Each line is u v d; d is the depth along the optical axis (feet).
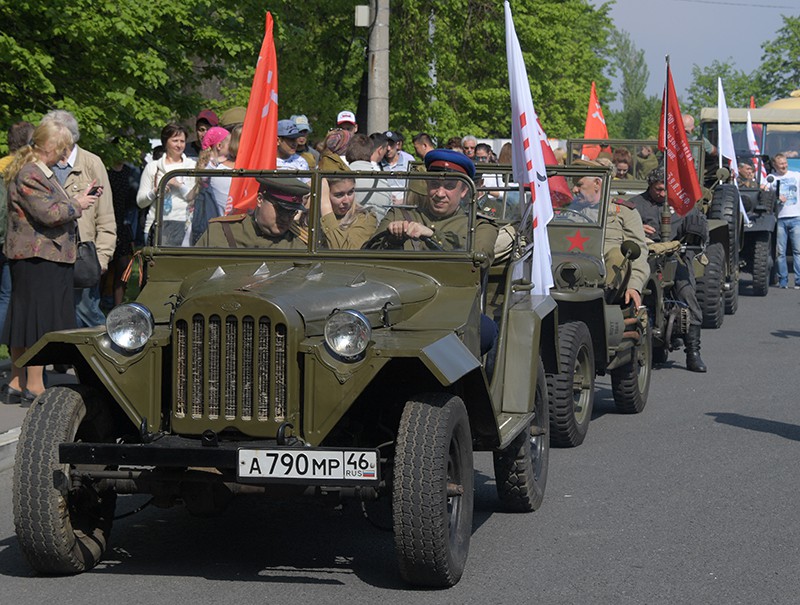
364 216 28.55
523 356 30.37
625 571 26.32
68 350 26.25
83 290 49.14
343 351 23.88
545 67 151.74
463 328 26.35
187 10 63.77
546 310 31.71
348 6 114.42
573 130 204.23
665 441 40.93
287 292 24.85
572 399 39.37
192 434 24.54
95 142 58.90
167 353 25.11
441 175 28.19
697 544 28.45
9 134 42.57
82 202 39.73
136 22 60.08
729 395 50.03
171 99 66.18
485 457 38.65
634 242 45.27
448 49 134.62
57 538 24.68
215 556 27.30
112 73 62.13
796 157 104.88
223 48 66.85
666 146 57.00
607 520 30.68
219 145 45.60
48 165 39.63
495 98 138.31
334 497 24.47
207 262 28.71
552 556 27.45
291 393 24.06
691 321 55.42
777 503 32.40
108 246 43.50
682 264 56.24
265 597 24.38
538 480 32.22
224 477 24.68
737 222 78.18
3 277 43.93
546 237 37.35
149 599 24.21
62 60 61.26
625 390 45.39
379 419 26.66
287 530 29.55
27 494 24.47
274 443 24.06
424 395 24.86
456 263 27.89
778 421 44.37
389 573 26.05
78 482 24.94
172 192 29.04
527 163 37.27
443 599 24.32
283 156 50.29
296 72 116.88
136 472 24.90
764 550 27.99
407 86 127.44
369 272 27.45
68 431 24.80
